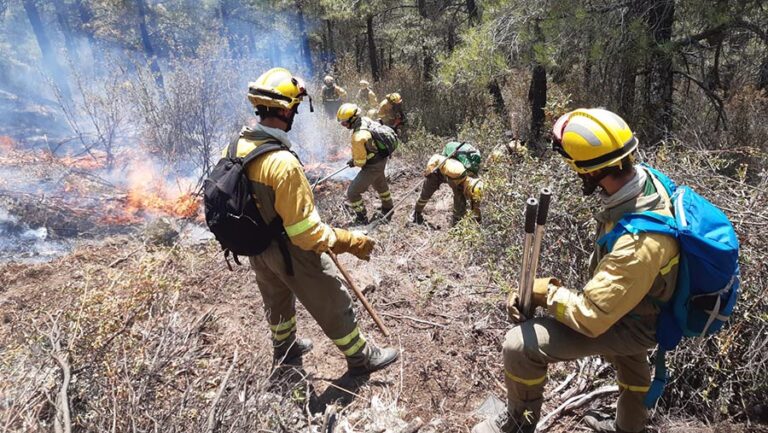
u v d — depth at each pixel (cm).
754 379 246
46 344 247
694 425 253
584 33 619
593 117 177
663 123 608
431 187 586
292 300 303
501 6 709
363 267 432
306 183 245
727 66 801
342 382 299
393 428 261
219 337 331
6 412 191
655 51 594
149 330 258
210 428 205
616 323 197
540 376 215
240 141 253
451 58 778
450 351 321
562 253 330
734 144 564
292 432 240
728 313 184
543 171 358
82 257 451
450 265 441
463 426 266
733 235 180
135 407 203
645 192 182
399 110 941
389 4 1375
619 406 233
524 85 1143
